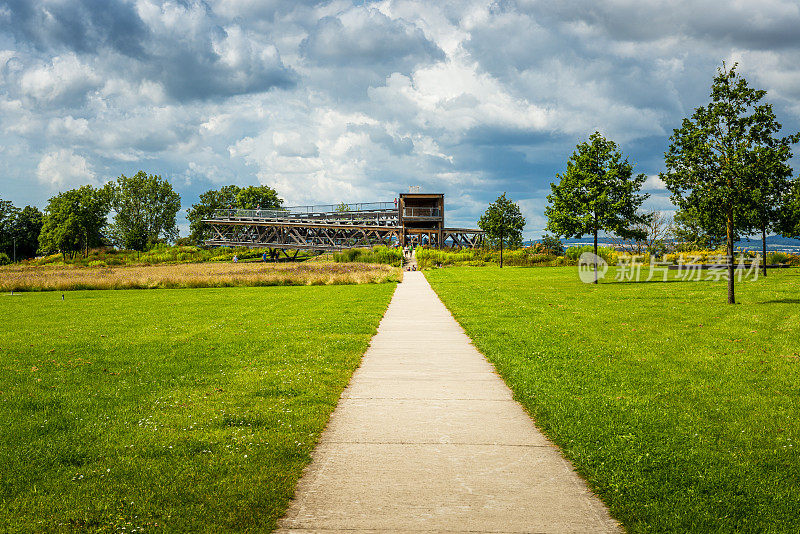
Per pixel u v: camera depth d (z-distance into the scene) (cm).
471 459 618
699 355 1180
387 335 1570
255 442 671
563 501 512
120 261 8788
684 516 478
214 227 9369
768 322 1606
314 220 8775
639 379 976
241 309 2278
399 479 562
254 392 918
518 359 1159
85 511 503
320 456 630
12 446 680
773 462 598
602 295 2573
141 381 1027
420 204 8512
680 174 2181
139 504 512
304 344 1380
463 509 494
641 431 698
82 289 3806
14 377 1072
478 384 981
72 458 635
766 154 2058
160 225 12312
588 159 3500
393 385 974
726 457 612
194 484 555
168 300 2789
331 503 509
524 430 721
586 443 655
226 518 482
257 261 8181
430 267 5909
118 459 629
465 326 1686
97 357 1267
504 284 3412
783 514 485
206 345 1403
